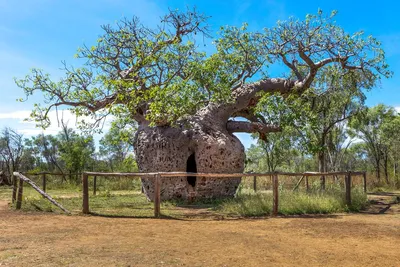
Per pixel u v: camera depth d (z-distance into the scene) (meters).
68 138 33.47
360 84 17.84
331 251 5.69
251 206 9.95
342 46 14.82
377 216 9.68
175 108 11.60
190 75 12.38
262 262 4.99
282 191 12.22
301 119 14.63
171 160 13.23
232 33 14.39
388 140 27.47
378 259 5.25
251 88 15.11
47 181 24.45
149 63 12.98
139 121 14.80
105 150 39.75
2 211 9.81
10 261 4.81
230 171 13.28
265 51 15.08
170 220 8.64
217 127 13.77
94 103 12.75
